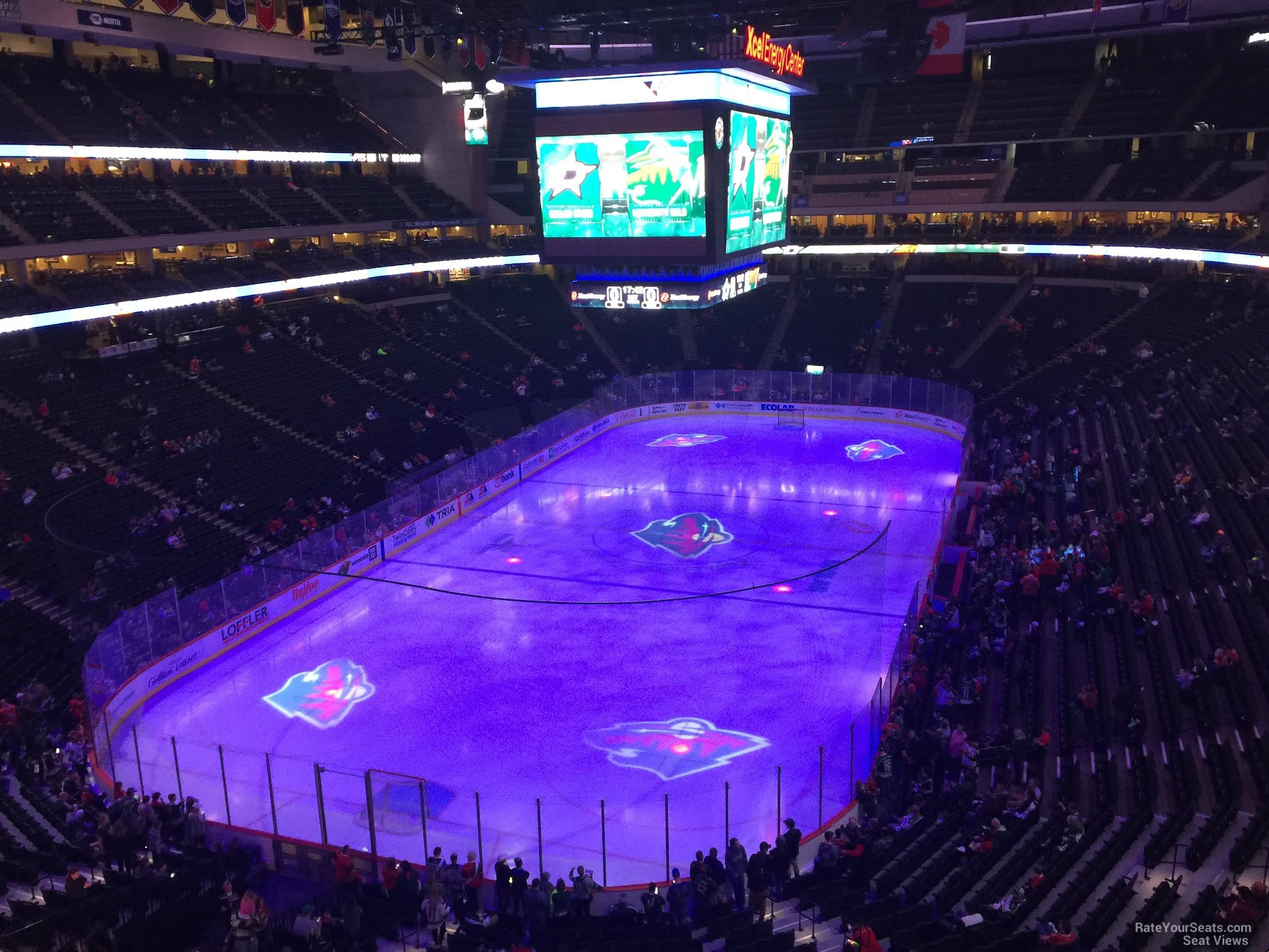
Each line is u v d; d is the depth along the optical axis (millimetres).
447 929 17016
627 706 26812
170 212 48156
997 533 35500
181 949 15438
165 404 42500
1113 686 23266
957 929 14625
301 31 40875
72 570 28859
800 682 27875
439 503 42156
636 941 15531
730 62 26156
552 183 29234
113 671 26172
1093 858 16797
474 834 21062
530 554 39094
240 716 26828
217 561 30594
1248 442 33312
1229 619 24375
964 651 27094
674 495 46188
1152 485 34562
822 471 49406
